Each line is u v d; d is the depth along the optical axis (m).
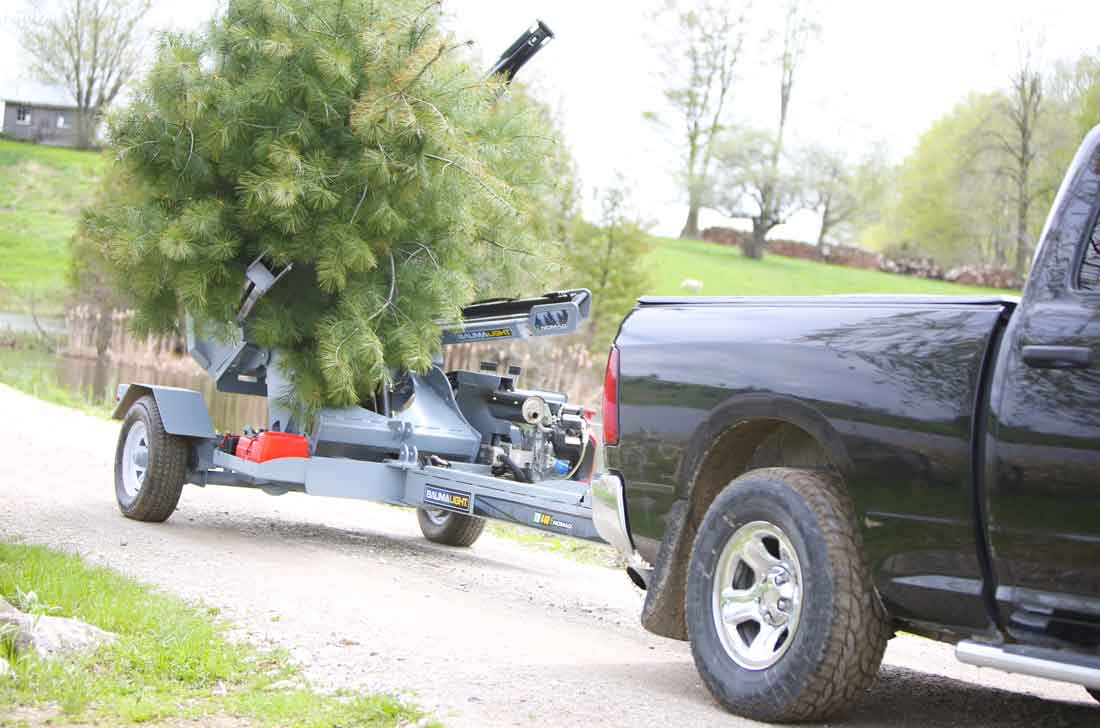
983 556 4.17
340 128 9.26
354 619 6.34
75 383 25.88
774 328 4.93
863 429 4.46
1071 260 4.12
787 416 4.73
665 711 4.72
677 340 5.31
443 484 8.80
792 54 71.75
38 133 76.75
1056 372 3.99
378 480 9.01
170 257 8.99
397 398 9.83
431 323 9.38
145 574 7.05
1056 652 3.86
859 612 4.40
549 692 4.95
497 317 9.81
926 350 4.38
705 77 71.12
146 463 9.39
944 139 64.81
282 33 8.97
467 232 9.68
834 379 4.60
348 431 9.19
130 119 9.34
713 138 71.94
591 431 9.58
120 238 9.19
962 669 6.82
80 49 64.75
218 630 5.68
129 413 9.59
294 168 8.83
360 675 5.11
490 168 10.20
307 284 9.48
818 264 76.50
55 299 50.12
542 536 11.89
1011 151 60.16
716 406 5.02
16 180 69.31
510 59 10.86
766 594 4.71
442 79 9.33
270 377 9.35
